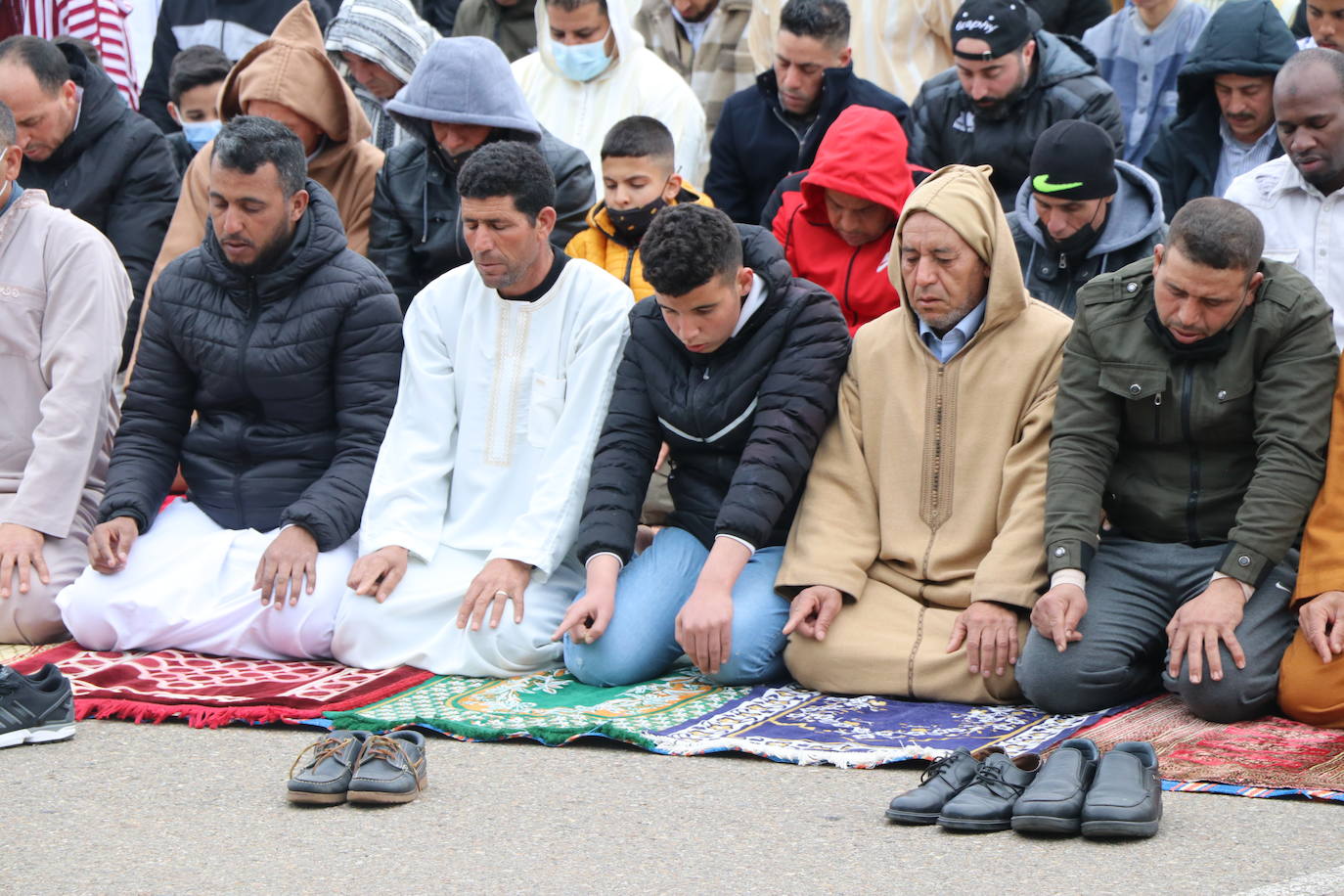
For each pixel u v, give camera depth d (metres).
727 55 9.45
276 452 6.61
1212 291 5.29
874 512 6.07
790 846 4.29
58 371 6.67
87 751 5.22
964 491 5.93
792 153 8.30
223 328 6.55
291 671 6.13
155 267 8.09
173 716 5.59
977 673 5.60
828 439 6.12
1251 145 7.61
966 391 5.95
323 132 7.82
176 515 6.66
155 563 6.45
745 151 8.40
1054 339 5.93
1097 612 5.55
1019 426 5.93
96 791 4.80
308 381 6.54
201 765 5.07
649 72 8.66
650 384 6.18
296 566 6.26
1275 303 5.48
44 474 6.57
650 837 4.37
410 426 6.47
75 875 4.11
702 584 5.82
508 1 9.66
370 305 6.55
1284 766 4.81
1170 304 5.39
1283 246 6.43
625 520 6.07
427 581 6.21
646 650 5.93
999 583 5.64
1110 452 5.73
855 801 4.68
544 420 6.36
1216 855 4.16
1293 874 4.01
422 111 7.34
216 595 6.39
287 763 5.10
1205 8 9.22
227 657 6.35
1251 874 4.02
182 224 7.87
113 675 6.01
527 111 7.53
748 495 5.89
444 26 10.63
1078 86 7.54
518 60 9.27
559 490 6.21
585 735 5.25
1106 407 5.70
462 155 7.41
